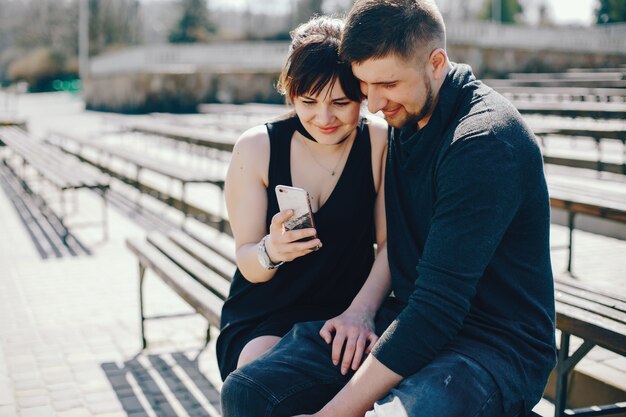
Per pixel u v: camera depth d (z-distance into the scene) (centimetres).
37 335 427
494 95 179
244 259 220
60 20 6925
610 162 786
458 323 167
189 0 6312
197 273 349
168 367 377
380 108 184
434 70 183
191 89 2761
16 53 7338
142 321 406
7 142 1263
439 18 181
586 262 536
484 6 5672
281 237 202
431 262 169
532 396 177
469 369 167
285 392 183
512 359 173
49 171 802
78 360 387
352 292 234
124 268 594
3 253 652
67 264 609
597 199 416
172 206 908
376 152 229
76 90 6006
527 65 2598
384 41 173
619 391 301
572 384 327
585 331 230
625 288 458
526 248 180
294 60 207
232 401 185
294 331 204
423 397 161
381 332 205
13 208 896
